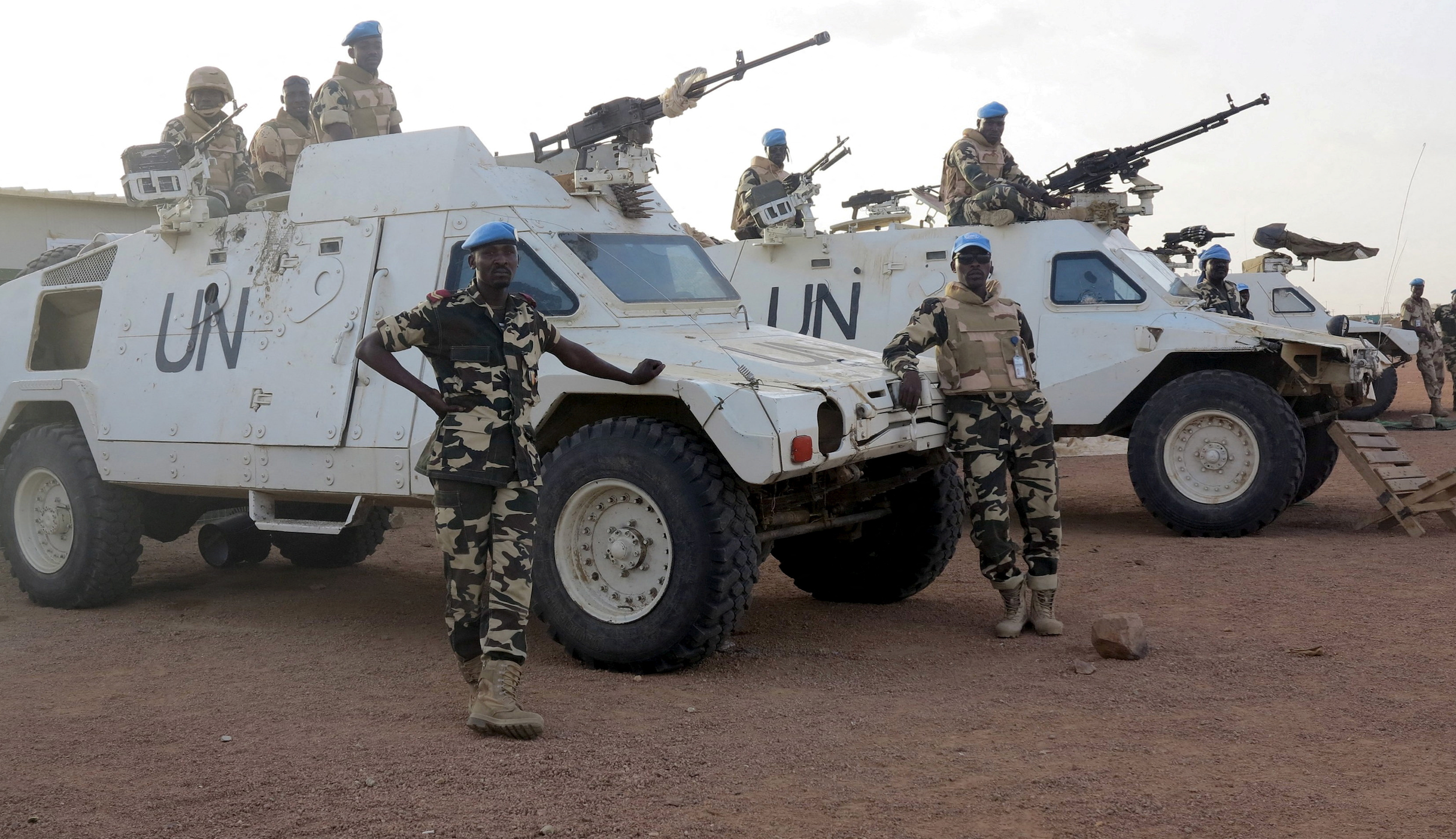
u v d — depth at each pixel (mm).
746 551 5059
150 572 8461
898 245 10062
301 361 6215
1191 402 8703
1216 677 4875
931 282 9891
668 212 6883
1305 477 10141
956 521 6453
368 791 3723
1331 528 9070
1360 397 8977
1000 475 5707
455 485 4387
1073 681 4906
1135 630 5191
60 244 15602
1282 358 8828
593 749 4094
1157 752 3947
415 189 6203
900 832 3299
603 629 5195
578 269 5871
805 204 10422
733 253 10703
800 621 6281
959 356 5680
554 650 5684
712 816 3455
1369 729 4129
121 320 7031
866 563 6621
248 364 6410
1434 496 8641
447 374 4383
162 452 6578
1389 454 9016
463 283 5922
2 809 3633
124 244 7250
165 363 6746
